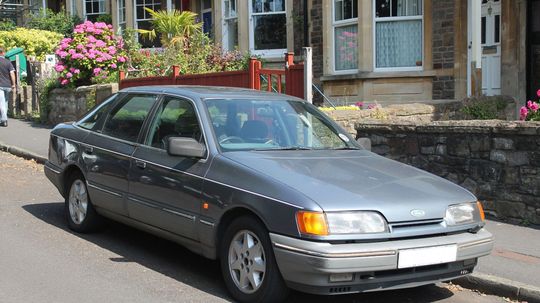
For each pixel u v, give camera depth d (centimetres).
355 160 555
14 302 480
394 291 550
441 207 486
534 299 520
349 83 1334
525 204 723
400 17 1295
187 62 1437
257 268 475
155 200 565
